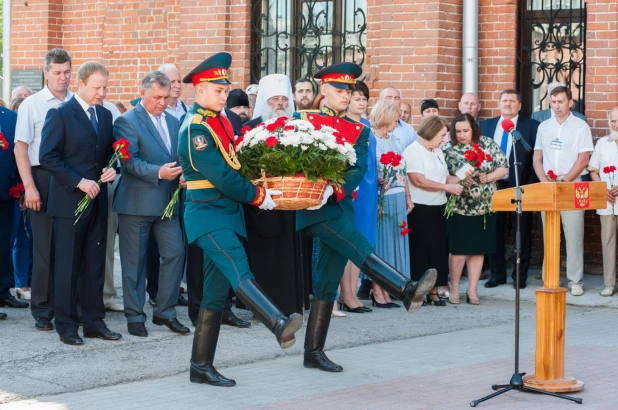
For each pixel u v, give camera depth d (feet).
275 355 26.55
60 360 25.45
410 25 41.57
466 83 41.81
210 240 22.25
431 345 28.12
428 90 41.27
